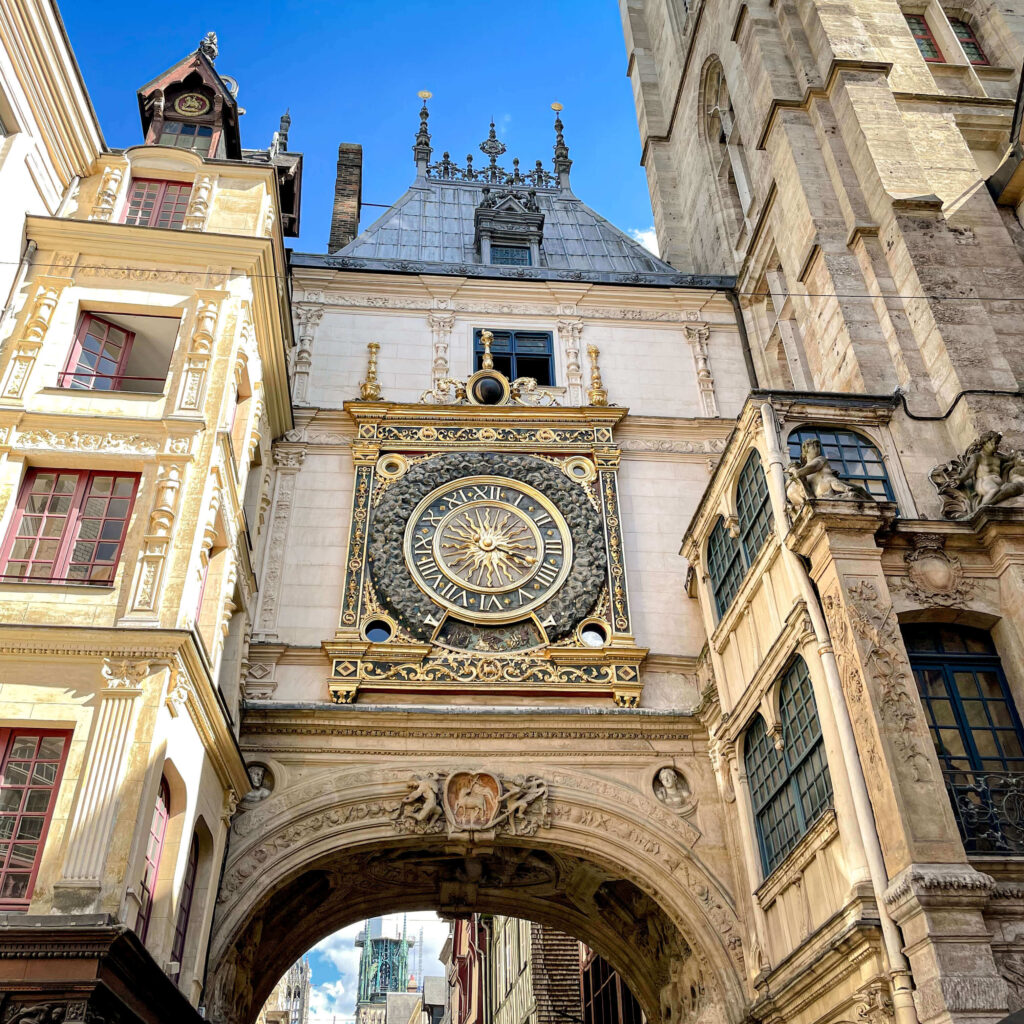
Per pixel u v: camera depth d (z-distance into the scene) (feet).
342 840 57.72
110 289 56.54
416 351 79.00
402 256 93.25
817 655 47.39
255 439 62.64
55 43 57.21
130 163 64.13
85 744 41.91
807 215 70.79
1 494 48.91
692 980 61.36
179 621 45.57
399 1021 265.13
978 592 47.78
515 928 116.57
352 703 62.23
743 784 57.72
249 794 58.03
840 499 47.75
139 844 40.14
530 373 80.07
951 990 36.76
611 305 83.30
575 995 96.02
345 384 76.69
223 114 71.61
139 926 42.37
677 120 113.19
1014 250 65.00
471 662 64.44
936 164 70.38
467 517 69.92
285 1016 169.07
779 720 53.11
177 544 47.85
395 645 63.98
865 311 65.36
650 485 73.72
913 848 39.63
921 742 42.16
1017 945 38.58
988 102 76.79
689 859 58.90
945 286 62.28
